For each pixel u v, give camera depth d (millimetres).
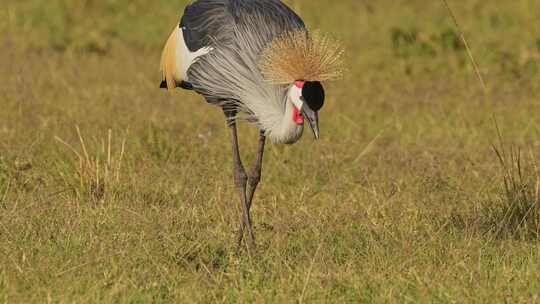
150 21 31469
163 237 14383
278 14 14805
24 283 12750
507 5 31797
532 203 15688
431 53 27812
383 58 27359
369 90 25172
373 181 18203
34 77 25266
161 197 16844
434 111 23328
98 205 16047
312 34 13984
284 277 13203
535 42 27719
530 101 23938
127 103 23406
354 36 29250
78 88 24625
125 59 27891
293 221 15758
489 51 27281
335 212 16344
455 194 17109
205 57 14891
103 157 18797
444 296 12602
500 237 15062
